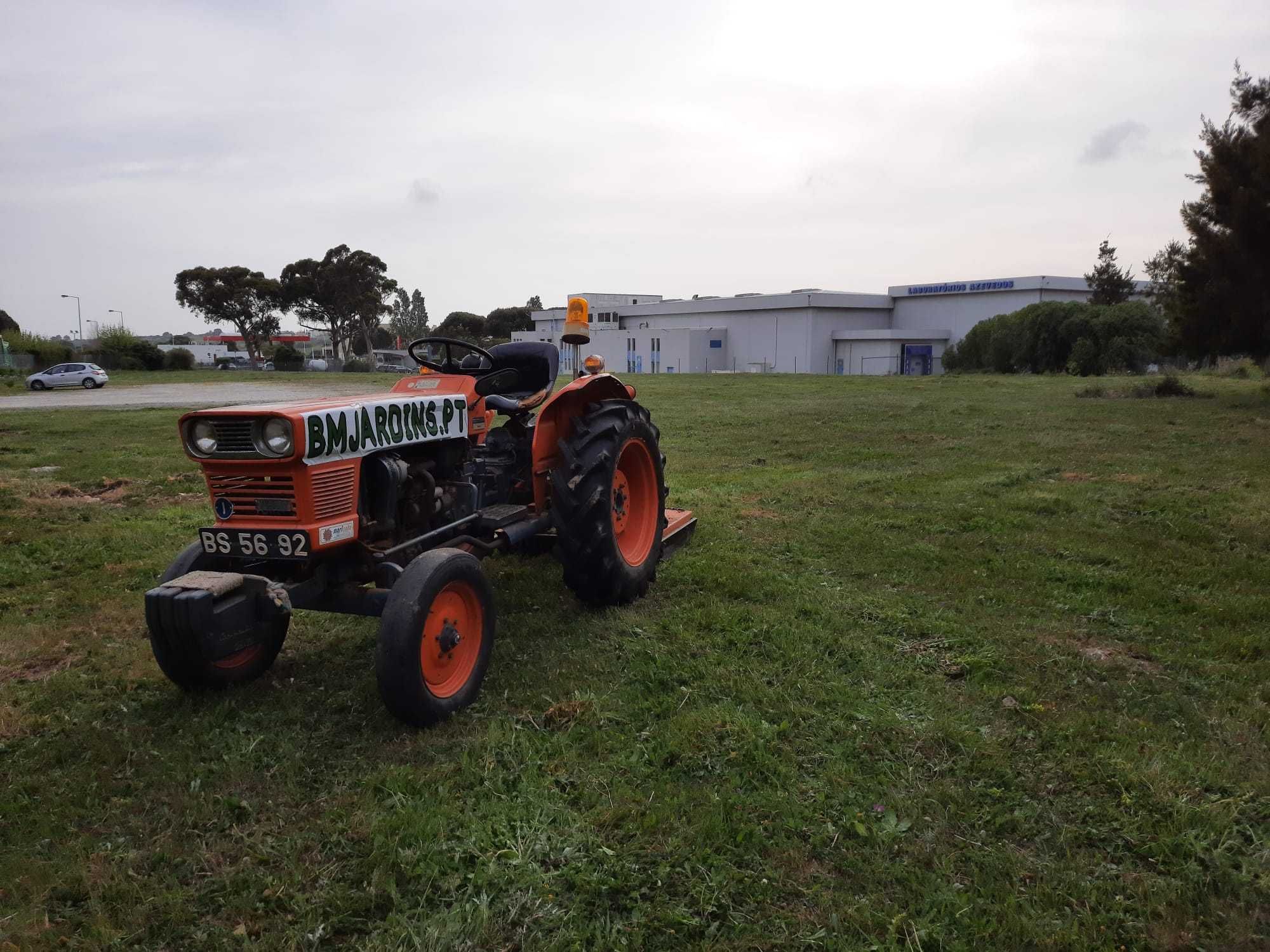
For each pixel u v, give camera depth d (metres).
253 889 2.46
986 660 3.88
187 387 33.38
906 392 23.53
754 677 3.76
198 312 70.69
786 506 7.47
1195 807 2.74
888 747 3.16
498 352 5.29
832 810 2.78
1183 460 9.64
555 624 4.53
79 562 6.05
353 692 3.75
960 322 61.16
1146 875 2.46
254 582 3.35
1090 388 20.92
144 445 13.03
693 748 3.15
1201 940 2.23
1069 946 2.20
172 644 3.27
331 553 3.57
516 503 4.93
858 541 6.11
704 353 64.31
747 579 5.18
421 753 3.22
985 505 7.26
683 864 2.51
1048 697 3.55
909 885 2.41
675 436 13.19
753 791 2.90
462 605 3.64
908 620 4.45
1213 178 17.23
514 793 2.91
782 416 16.16
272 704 3.67
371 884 2.45
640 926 2.28
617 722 3.42
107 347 52.53
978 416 15.54
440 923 2.29
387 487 3.69
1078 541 6.01
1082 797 2.84
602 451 4.47
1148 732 3.24
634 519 5.14
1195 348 19.22
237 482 3.42
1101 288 47.81
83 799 2.95
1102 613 4.55
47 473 10.02
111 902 2.43
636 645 4.18
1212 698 3.55
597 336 68.19
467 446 4.46
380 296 71.25
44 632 4.60
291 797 2.93
